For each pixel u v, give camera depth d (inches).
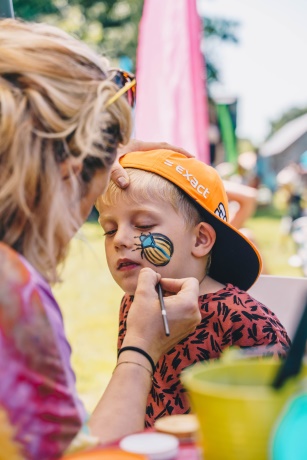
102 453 34.2
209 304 64.4
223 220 67.2
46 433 34.7
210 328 63.6
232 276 70.2
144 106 142.0
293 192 583.8
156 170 66.3
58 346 36.1
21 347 34.8
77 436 36.9
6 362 34.4
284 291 77.0
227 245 68.4
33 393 34.7
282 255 501.4
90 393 153.3
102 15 661.9
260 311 64.2
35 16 626.8
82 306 265.6
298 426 29.2
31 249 40.2
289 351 30.3
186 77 141.2
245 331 62.9
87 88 42.0
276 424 29.7
